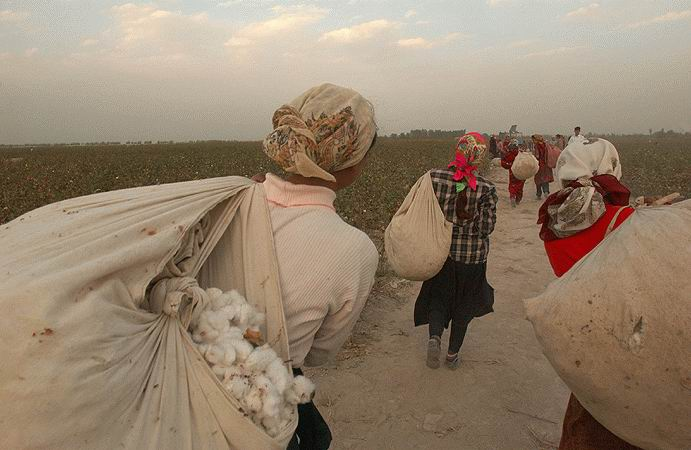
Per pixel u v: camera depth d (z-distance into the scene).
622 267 1.55
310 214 1.56
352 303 1.53
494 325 5.20
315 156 1.53
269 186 1.65
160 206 1.33
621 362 1.52
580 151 2.48
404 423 3.52
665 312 1.44
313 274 1.47
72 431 0.93
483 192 3.82
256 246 1.47
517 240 9.23
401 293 6.12
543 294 1.83
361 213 10.43
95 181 18.30
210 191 1.46
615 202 2.35
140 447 1.05
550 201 2.38
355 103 1.57
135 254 1.16
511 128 30.22
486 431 3.43
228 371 1.24
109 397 1.00
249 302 1.44
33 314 0.93
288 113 1.56
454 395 3.87
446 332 5.04
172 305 1.22
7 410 0.89
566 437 2.12
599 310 1.56
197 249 1.40
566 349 1.64
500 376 4.14
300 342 1.48
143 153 50.12
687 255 1.46
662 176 19.83
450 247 3.99
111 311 1.07
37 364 0.91
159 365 1.18
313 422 1.86
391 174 17.98
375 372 4.21
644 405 1.53
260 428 1.24
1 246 1.13
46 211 1.32
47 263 1.04
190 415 1.20
